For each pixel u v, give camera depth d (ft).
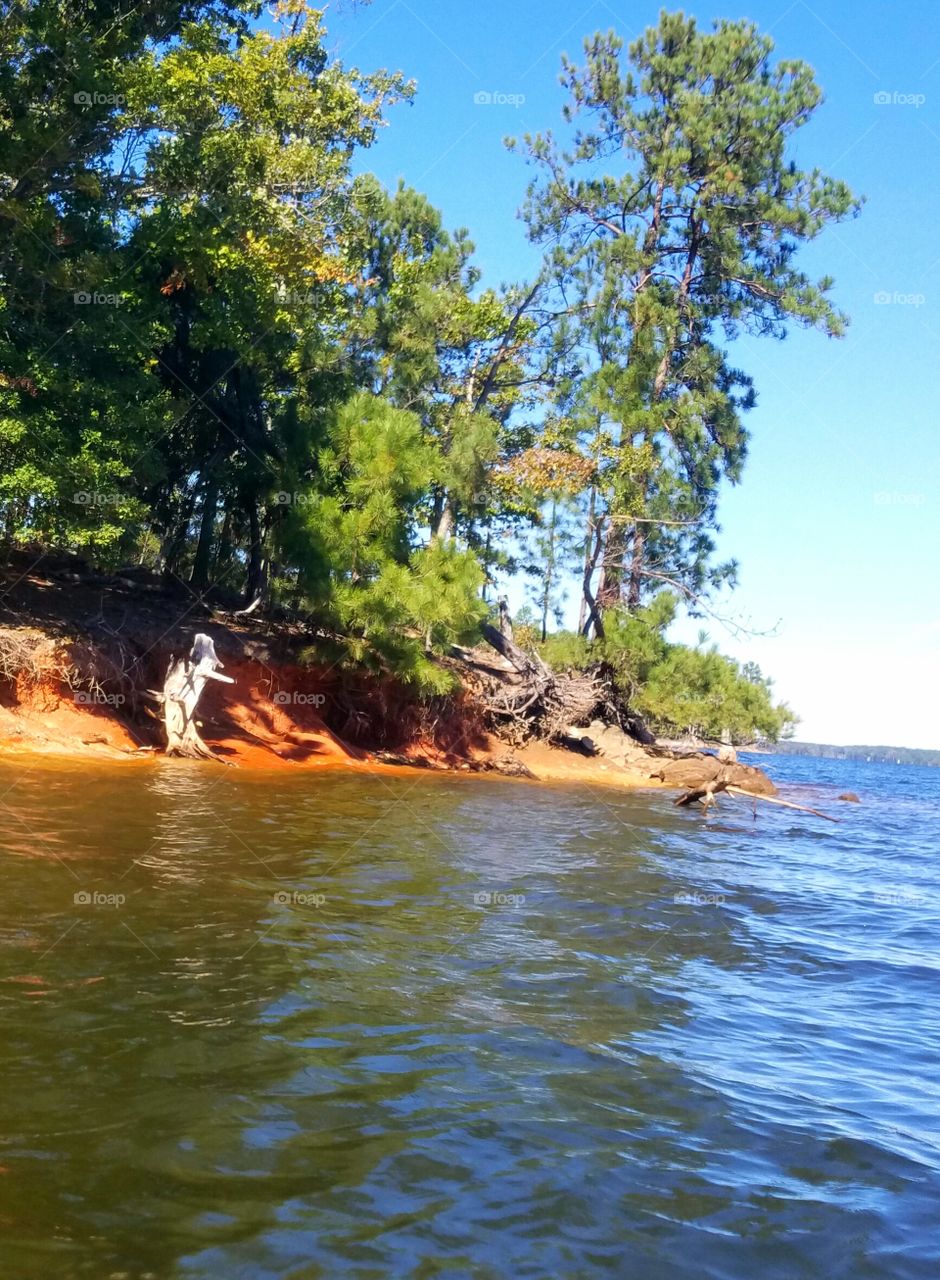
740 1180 16.94
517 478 113.39
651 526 125.39
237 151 77.30
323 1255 13.67
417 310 114.01
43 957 23.84
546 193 136.77
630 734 119.03
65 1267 12.86
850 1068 22.93
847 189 130.31
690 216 137.18
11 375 62.80
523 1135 17.75
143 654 72.13
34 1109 16.76
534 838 52.95
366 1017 22.59
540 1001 25.30
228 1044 20.13
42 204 64.90
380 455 81.61
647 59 134.92
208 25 78.74
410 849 44.55
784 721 132.26
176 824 42.32
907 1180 17.48
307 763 74.90
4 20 66.28
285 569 83.46
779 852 60.49
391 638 81.51
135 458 68.28
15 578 74.95
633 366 116.98
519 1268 13.83
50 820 39.81
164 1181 15.08
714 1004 26.89
